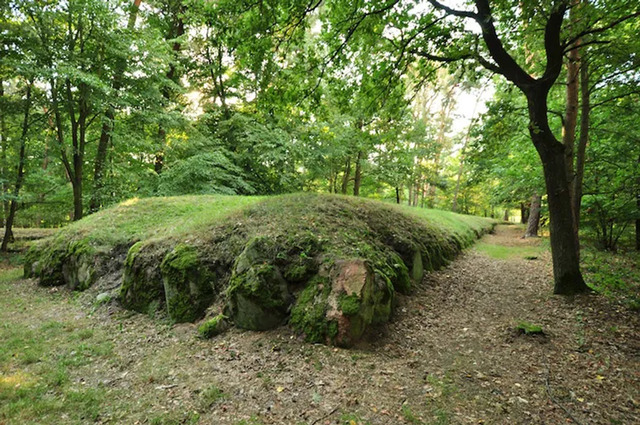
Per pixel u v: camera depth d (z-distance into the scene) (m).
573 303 6.52
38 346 5.32
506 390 3.99
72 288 8.65
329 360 4.66
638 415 3.42
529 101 6.88
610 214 11.24
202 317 6.23
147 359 4.92
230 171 17.28
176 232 8.12
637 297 6.38
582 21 5.89
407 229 9.19
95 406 3.72
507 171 14.75
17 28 10.79
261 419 3.48
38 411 3.60
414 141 22.08
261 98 7.67
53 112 12.96
